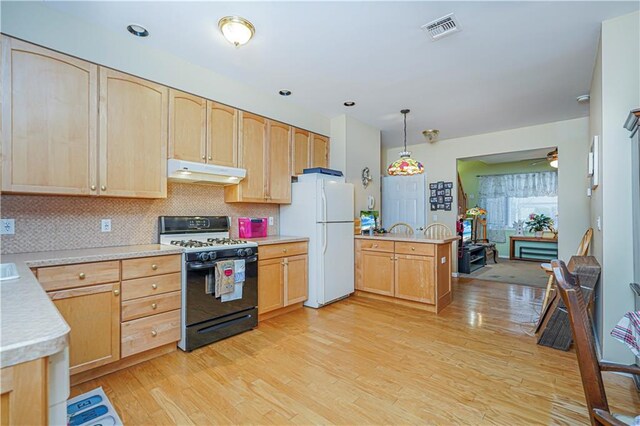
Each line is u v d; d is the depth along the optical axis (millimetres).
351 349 2639
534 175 8016
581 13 2170
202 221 3260
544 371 2271
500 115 4395
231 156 3260
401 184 6293
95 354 2102
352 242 4266
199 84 2975
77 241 2492
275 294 3416
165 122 2729
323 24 2291
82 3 2074
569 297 1076
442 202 5910
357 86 3432
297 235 3984
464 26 2314
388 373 2244
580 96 3664
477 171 8836
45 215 2348
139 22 2291
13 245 2213
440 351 2605
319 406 1860
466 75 3145
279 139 3801
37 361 662
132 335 2279
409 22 2266
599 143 2498
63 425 751
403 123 4812
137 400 1903
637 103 2189
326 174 4008
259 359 2449
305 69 3027
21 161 2010
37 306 927
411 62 2877
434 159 6012
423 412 1806
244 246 3008
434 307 3631
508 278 5641
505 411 1813
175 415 1767
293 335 2939
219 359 2445
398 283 3916
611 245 2287
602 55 2301
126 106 2488
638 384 2016
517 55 2738
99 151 2344
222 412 1798
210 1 2049
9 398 632
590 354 1047
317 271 3797
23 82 2018
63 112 2176
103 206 2639
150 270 2381
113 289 2184
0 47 1935
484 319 3400
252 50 2682
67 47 2191
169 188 3092
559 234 4668
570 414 1780
